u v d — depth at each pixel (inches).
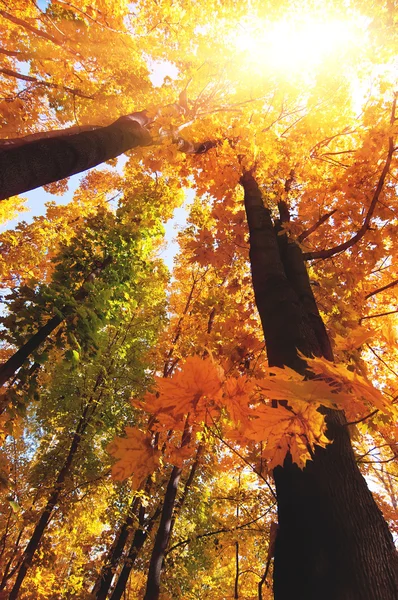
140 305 379.6
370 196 132.1
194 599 345.7
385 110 125.3
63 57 219.0
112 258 285.0
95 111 234.2
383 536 46.9
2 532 297.9
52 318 207.8
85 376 318.0
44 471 297.3
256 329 177.5
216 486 370.9
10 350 318.0
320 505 47.9
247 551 311.3
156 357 380.8
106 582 341.4
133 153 199.0
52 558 281.3
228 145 163.3
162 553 252.7
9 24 211.3
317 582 40.7
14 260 326.6
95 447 351.9
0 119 238.1
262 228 130.0
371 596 39.0
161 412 34.3
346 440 57.3
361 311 138.3
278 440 30.4
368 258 137.0
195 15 185.5
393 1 135.0
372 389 25.0
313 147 172.6
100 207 309.3
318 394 25.4
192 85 186.9
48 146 69.4
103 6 201.2
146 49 210.2
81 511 308.5
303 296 105.1
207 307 182.5
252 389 33.4
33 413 346.0
